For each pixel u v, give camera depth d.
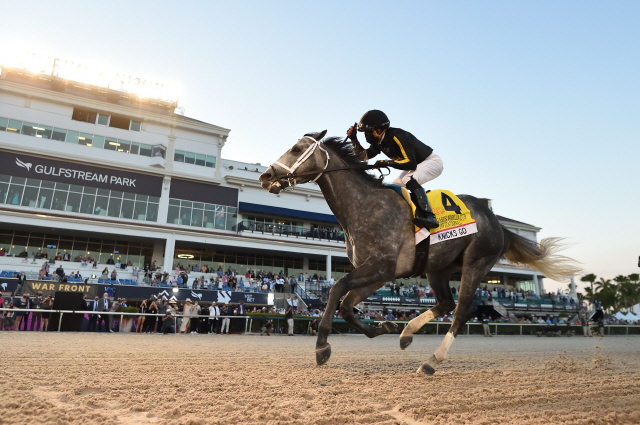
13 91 30.39
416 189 4.55
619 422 2.52
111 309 16.91
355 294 4.29
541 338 21.55
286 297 29.08
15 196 29.20
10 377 3.51
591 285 74.25
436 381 3.96
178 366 4.73
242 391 3.18
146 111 34.38
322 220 39.06
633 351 10.23
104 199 31.73
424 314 5.20
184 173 34.59
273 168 4.64
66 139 31.62
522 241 5.39
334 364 5.45
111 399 2.79
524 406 2.96
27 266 27.94
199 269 33.78
